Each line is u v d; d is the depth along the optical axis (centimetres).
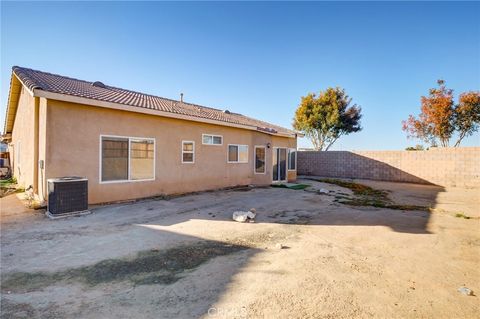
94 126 830
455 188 1481
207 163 1232
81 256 429
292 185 1498
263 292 323
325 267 405
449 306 301
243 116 2122
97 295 309
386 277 375
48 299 298
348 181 1777
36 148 865
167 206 853
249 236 561
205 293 318
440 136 2119
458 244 531
